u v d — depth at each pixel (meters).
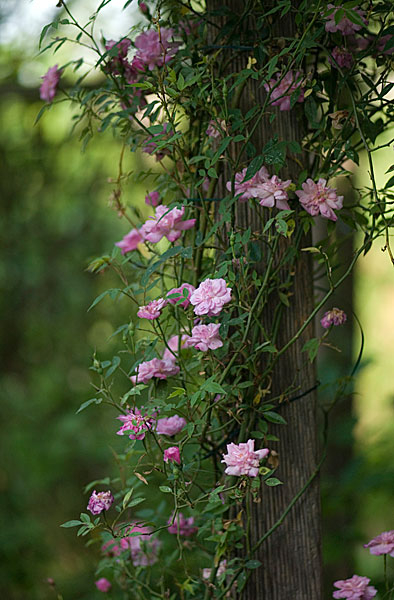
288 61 2.94
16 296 6.21
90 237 6.16
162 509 3.30
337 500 3.96
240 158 2.98
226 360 2.97
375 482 3.95
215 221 3.04
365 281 6.59
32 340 6.30
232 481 2.99
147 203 3.18
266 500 3.02
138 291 3.07
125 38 3.05
